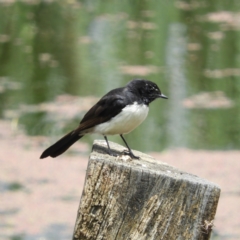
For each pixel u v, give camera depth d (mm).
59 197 12555
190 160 14703
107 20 28328
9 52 24219
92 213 5578
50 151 7734
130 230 5539
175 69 21859
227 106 18438
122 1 31484
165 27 27281
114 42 25078
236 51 23969
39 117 17578
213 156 14961
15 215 11812
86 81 20609
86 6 30859
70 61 22969
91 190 5566
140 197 5531
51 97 19266
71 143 7816
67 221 11570
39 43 25328
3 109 18344
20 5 30766
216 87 20219
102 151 7273
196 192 5469
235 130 16719
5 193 12719
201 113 17844
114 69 21781
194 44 24969
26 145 15680
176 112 17906
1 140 15984
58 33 26578
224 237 10898
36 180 13422
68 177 13578
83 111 17953
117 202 5543
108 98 7480
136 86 7629
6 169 13953
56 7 30469
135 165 5832
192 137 16281
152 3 31391
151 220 5516
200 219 5480
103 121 7512
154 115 17672
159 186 5508
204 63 22594
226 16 29047
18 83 20734
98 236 5574
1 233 11133
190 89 19922
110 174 5555
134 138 16156
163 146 15695
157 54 23625
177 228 5492
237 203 12133
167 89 19859
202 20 28391
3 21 28297
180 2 31578
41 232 11102
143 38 25656
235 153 15188
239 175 13555
